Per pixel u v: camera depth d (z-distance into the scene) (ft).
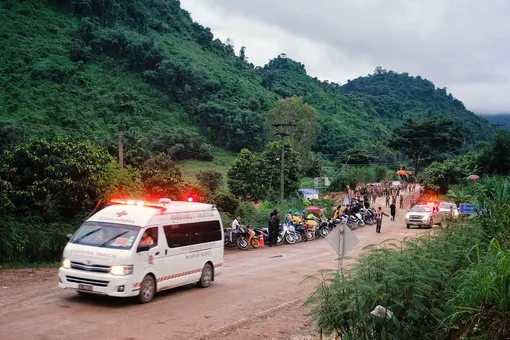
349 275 25.77
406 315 23.71
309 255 72.08
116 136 355.97
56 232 55.83
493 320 21.11
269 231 83.82
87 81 449.48
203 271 44.55
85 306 34.53
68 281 35.29
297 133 333.83
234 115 433.07
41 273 47.19
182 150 337.11
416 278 24.08
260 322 34.12
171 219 40.45
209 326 31.81
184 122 441.68
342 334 23.89
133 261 35.22
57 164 57.88
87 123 384.68
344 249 37.88
